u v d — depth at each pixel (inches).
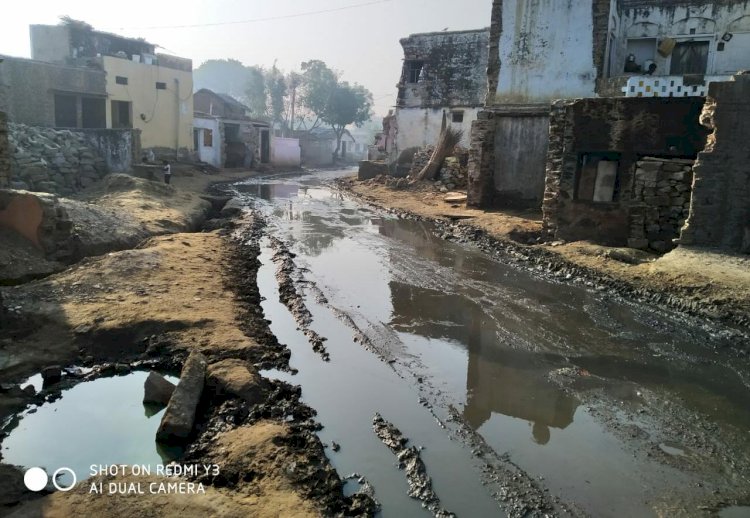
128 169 1044.5
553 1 814.5
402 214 909.8
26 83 1114.1
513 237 658.2
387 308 429.7
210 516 178.4
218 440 232.8
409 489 214.2
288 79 3083.2
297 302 425.7
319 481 208.4
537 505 206.1
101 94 1283.2
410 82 1380.4
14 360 297.6
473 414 272.7
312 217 887.1
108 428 251.8
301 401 276.5
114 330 327.0
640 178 538.9
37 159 828.6
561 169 589.9
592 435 254.5
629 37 927.0
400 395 289.9
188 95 1583.4
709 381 307.0
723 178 450.9
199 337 326.3
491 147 857.5
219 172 1638.8
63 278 398.0
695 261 439.2
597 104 557.3
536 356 341.7
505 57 858.1
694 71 897.5
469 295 462.0
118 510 178.2
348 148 3344.0
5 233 463.2
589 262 513.7
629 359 335.9
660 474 225.5
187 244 551.8
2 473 210.7
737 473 226.2
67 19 1359.5
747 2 834.2
